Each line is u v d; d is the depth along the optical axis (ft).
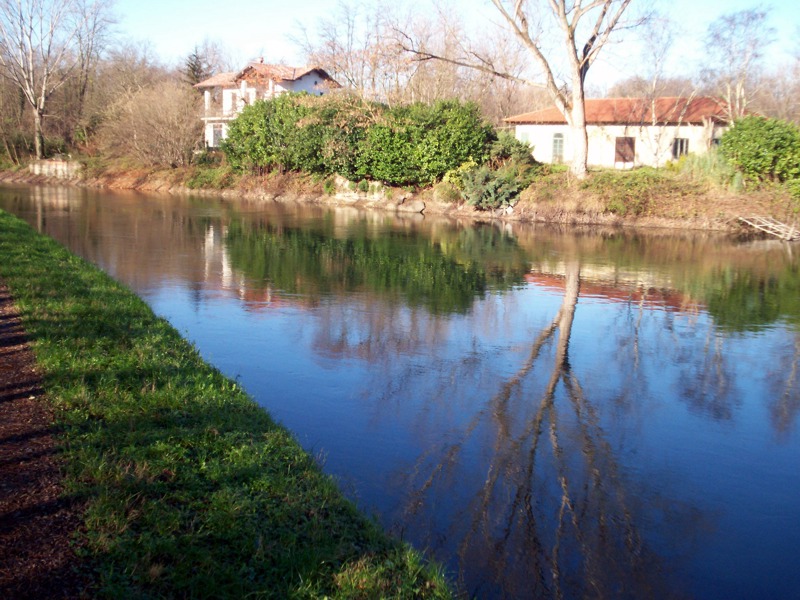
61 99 174.81
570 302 40.42
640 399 24.54
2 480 13.50
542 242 67.77
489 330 33.40
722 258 59.31
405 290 42.37
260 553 11.84
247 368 25.98
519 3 87.86
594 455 19.70
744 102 121.49
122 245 57.93
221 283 42.57
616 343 31.86
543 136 124.98
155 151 140.77
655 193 83.87
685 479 18.52
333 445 19.39
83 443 15.21
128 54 198.70
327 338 30.73
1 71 166.71
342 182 112.57
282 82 154.71
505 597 13.05
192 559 11.46
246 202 110.73
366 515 14.75
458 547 14.60
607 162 121.49
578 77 89.04
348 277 46.14
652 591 13.57
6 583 10.44
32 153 168.55
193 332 30.81
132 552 11.43
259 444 16.55
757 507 17.19
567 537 15.30
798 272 52.70
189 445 15.88
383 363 27.43
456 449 19.58
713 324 36.01
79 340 22.85
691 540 15.52
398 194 104.17
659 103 125.90
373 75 118.83
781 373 27.96
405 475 17.78
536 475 18.22
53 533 11.84
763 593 13.73
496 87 151.43
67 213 84.48
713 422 22.67
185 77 210.79
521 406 23.31
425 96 136.26
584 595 13.29
